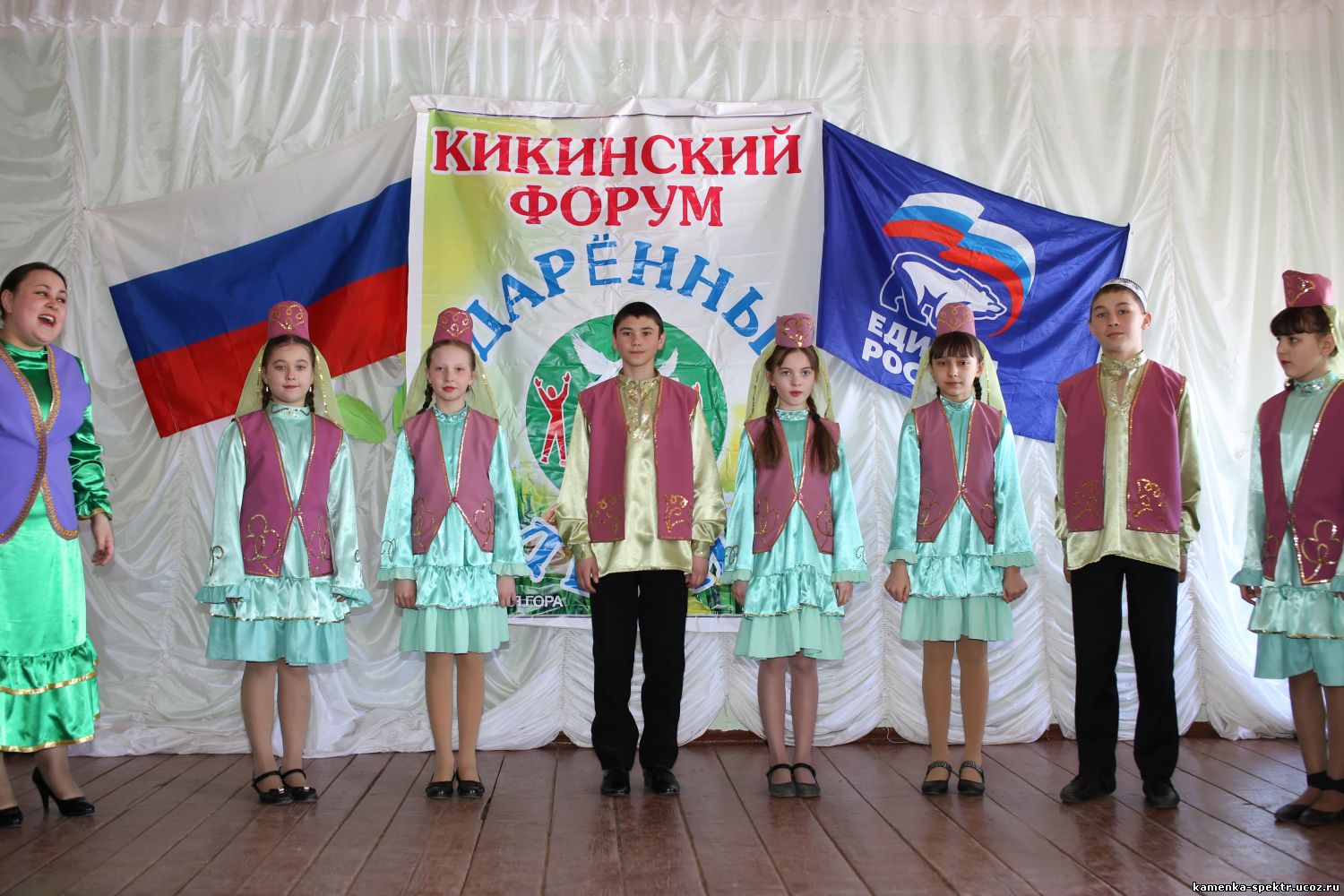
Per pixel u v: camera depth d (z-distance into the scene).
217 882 2.39
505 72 4.04
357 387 3.93
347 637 3.88
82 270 3.91
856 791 3.24
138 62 3.98
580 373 3.91
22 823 2.89
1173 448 3.13
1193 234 4.15
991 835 2.74
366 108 4.01
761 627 3.21
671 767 3.29
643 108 3.99
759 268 3.97
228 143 3.98
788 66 4.09
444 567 3.19
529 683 3.87
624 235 3.96
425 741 3.80
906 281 3.96
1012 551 3.22
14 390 2.98
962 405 3.36
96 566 3.85
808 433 3.34
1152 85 4.16
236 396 3.90
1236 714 4.00
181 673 3.83
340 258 3.93
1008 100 4.12
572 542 3.27
